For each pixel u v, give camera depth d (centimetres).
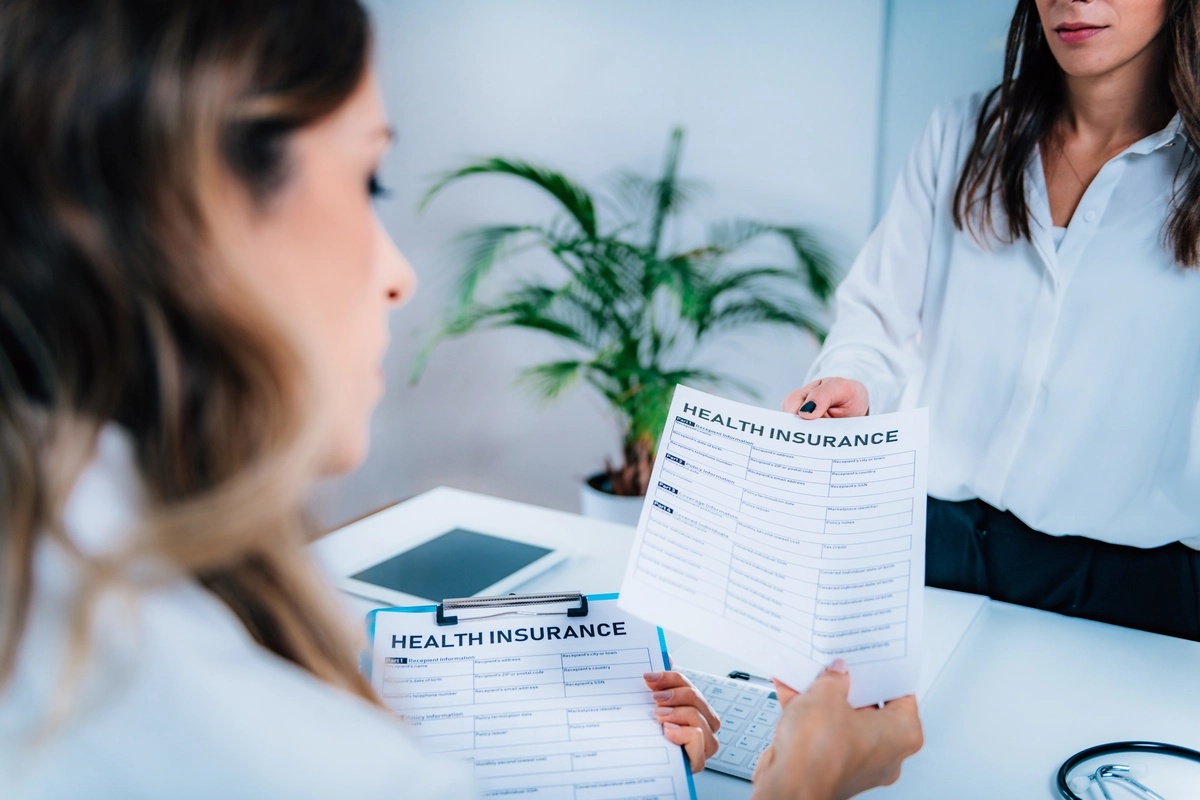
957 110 138
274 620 41
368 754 34
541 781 68
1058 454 124
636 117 264
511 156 282
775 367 264
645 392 244
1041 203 123
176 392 33
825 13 231
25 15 32
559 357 289
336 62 37
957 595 114
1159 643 101
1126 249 119
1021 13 120
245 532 34
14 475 31
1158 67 112
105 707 30
